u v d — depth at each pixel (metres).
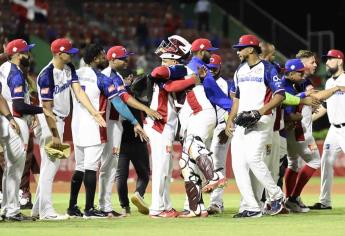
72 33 73.62
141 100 28.70
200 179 26.67
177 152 52.59
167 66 26.34
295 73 28.30
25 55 25.50
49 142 25.98
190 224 23.70
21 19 67.62
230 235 20.42
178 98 26.73
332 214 27.84
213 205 28.42
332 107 31.56
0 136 24.72
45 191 25.95
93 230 21.84
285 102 27.42
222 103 26.52
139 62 69.94
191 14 87.06
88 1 82.06
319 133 55.88
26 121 25.25
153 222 24.53
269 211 27.12
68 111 26.28
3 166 25.34
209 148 27.39
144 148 28.58
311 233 20.84
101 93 26.64
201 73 26.38
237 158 26.28
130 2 85.31
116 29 79.12
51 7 77.06
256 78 25.89
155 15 83.50
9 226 23.34
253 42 25.89
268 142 26.22
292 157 29.50
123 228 22.50
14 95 24.61
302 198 37.69
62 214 27.80
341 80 31.75
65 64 26.00
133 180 51.88
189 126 26.44
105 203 27.12
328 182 31.14
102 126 25.80
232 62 76.56
